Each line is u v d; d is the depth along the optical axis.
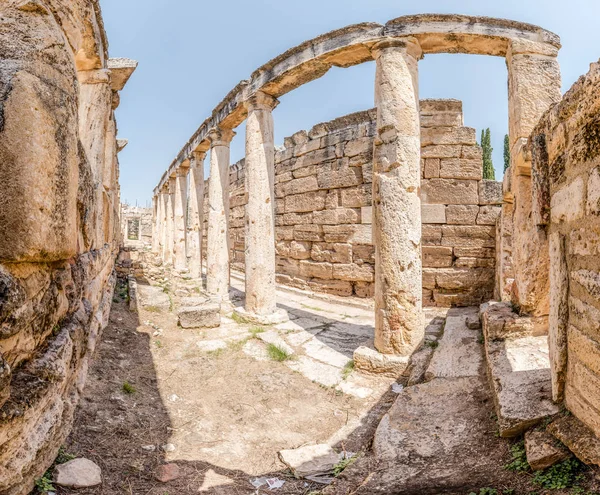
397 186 5.15
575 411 2.62
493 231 8.67
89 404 3.82
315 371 5.35
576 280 2.66
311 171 11.22
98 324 4.80
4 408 1.76
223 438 3.72
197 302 8.07
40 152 2.00
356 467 3.04
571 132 2.81
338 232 10.48
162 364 5.46
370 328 7.57
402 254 5.12
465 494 2.37
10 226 1.84
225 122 9.55
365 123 9.95
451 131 8.78
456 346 5.27
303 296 10.99
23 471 1.98
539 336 4.64
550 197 3.40
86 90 4.81
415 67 5.48
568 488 2.16
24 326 1.98
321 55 6.08
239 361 5.69
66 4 2.78
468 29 5.32
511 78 5.57
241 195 16.38
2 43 1.97
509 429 2.85
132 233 41.25
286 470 3.23
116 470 2.94
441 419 3.55
